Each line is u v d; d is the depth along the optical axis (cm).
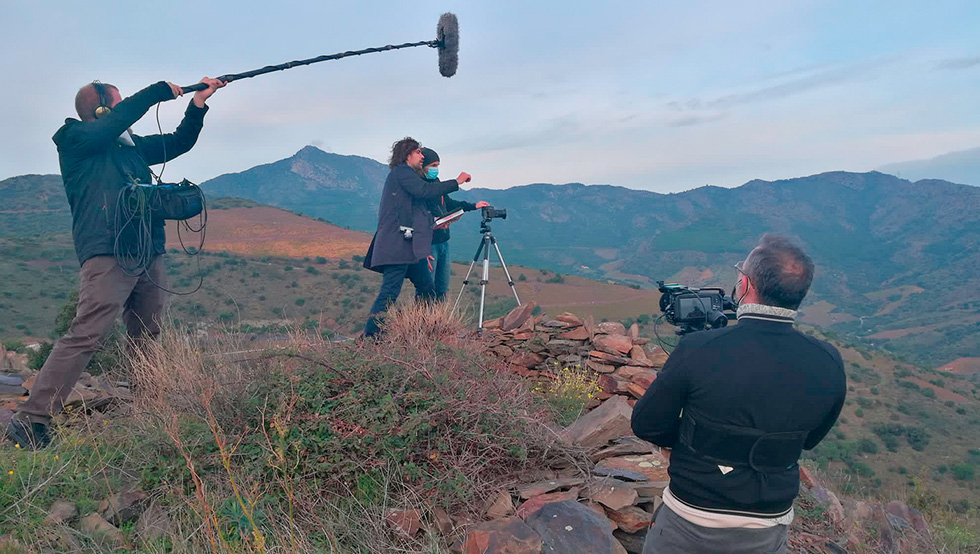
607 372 544
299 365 373
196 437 326
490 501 315
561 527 281
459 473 310
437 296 642
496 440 341
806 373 177
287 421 308
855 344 14788
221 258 10906
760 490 176
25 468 302
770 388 173
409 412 332
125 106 366
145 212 379
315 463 307
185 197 406
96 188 365
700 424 181
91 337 364
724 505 179
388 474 311
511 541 266
